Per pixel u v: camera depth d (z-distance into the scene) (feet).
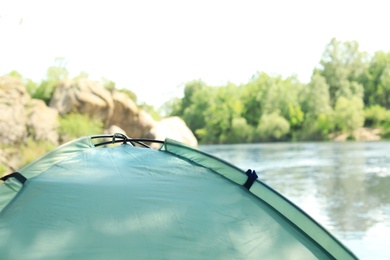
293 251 7.16
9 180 9.31
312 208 30.60
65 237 6.91
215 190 8.68
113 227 7.17
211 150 114.21
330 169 56.90
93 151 11.12
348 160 70.74
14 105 57.31
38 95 89.76
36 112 60.75
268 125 188.96
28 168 9.71
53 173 9.45
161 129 85.15
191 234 7.13
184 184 8.89
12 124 54.39
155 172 9.51
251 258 6.82
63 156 10.60
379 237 21.65
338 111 181.98
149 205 7.84
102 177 9.11
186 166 9.96
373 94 203.72
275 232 7.54
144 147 12.39
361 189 39.40
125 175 9.27
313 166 61.52
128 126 80.43
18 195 8.45
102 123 74.74
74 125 64.95
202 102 209.36
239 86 212.84
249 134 194.08
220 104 205.16
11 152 52.80
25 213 7.59
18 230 7.11
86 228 7.13
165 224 7.32
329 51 210.79
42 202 7.93
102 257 6.48
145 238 6.93
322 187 41.11
